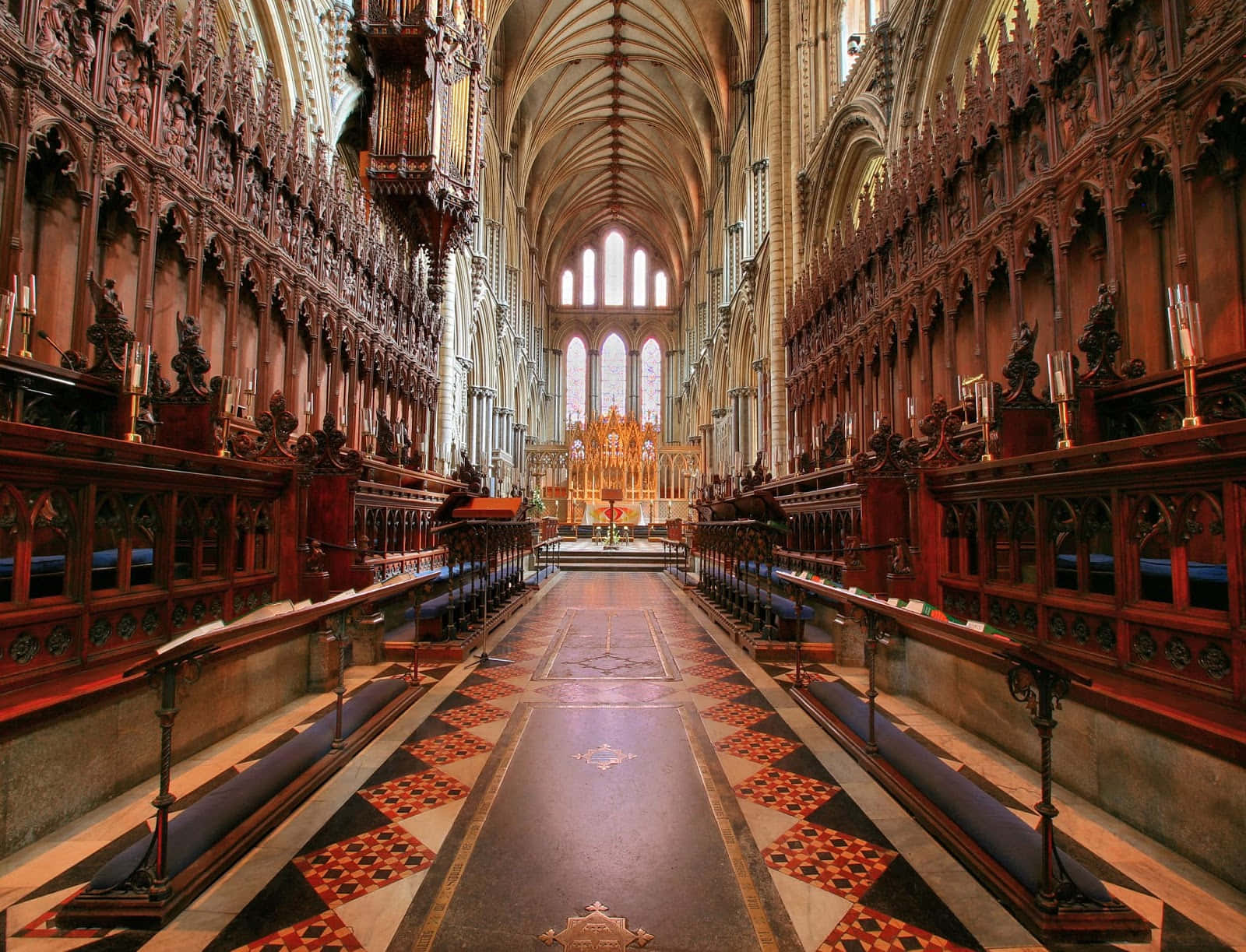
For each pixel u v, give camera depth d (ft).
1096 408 16.78
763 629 21.85
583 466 107.96
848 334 38.93
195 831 8.26
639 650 21.80
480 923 7.10
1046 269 22.97
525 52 87.92
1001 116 24.34
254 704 13.91
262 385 25.95
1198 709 8.18
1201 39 16.37
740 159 85.15
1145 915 7.12
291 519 16.19
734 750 12.44
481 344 76.48
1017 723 11.66
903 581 15.58
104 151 17.92
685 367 145.07
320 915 7.23
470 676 18.06
